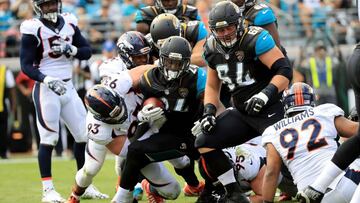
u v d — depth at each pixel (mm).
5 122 44688
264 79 22922
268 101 22859
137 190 26766
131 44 24641
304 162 20844
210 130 22812
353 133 21078
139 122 23312
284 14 55125
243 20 23547
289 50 53375
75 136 29469
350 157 19609
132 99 23484
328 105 21516
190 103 23297
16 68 51188
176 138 23219
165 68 22578
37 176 35969
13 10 54156
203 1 52125
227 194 23141
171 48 22297
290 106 21672
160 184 23656
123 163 24766
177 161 25469
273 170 21234
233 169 23453
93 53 52875
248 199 23141
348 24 55156
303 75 48875
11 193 30391
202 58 25250
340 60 48969
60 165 40000
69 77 29750
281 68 22266
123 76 23375
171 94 23031
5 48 52375
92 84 44719
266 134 21469
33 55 29109
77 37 30203
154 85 23031
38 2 29094
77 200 25062
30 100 46406
